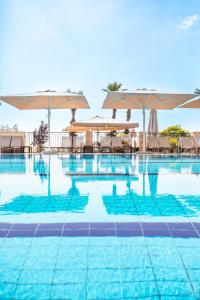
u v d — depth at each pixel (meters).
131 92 12.48
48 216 3.18
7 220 3.02
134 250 2.28
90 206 3.63
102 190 4.71
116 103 13.79
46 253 2.23
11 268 1.99
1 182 5.46
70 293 1.71
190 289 1.75
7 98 12.88
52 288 1.76
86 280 1.84
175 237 2.56
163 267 2.01
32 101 13.40
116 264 2.05
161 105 13.82
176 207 3.61
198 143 13.96
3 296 1.68
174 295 1.69
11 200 3.96
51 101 13.64
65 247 2.34
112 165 8.94
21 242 2.44
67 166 8.57
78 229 2.75
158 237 2.56
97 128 17.41
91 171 7.30
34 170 7.50
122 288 1.76
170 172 7.12
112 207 3.60
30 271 1.95
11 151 14.98
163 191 4.64
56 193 4.46
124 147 15.74
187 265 2.04
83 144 16.70
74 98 13.21
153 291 1.73
